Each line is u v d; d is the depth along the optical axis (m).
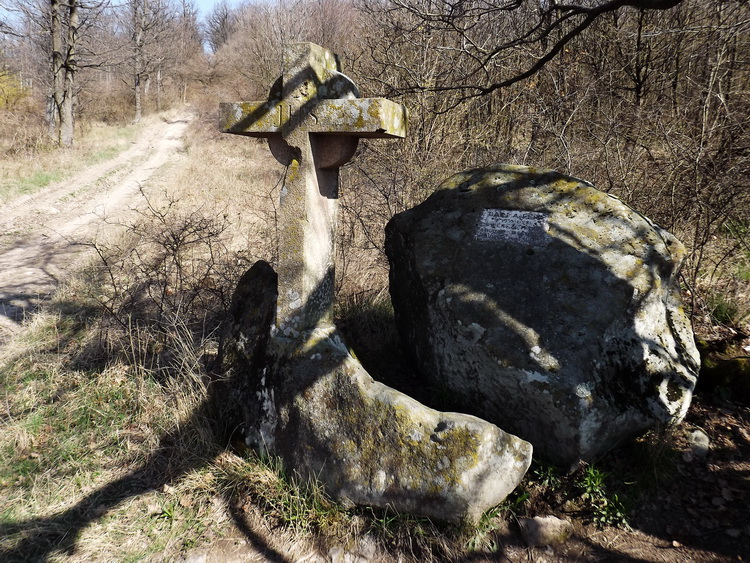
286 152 3.29
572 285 3.25
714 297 4.91
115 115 36.44
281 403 3.23
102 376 4.27
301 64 3.07
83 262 7.45
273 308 3.57
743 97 6.67
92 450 3.60
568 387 2.94
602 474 3.07
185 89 44.16
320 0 22.61
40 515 3.10
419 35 8.79
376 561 2.80
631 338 3.10
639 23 8.33
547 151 7.50
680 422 3.41
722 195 5.15
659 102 7.40
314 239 3.32
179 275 5.14
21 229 9.80
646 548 2.80
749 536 2.81
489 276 3.44
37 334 5.18
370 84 9.75
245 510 3.10
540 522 2.89
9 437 3.68
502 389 3.17
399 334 4.33
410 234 3.88
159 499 3.20
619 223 3.45
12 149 16.83
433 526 2.87
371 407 2.97
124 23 36.84
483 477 2.76
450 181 4.11
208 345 4.54
